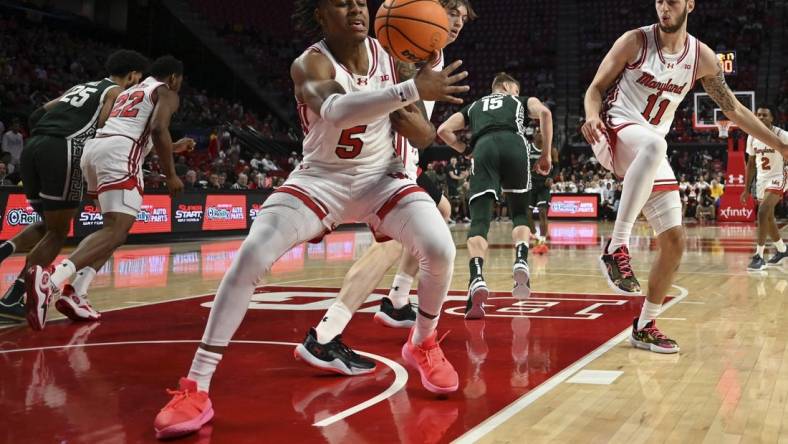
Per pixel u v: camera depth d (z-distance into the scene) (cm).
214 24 2512
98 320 455
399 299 420
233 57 2494
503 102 507
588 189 2258
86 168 463
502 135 491
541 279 689
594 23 2997
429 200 269
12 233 962
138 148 466
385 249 322
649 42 356
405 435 225
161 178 1180
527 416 244
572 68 2883
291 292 595
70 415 249
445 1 399
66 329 423
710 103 2398
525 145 498
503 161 487
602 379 296
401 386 289
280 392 281
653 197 355
